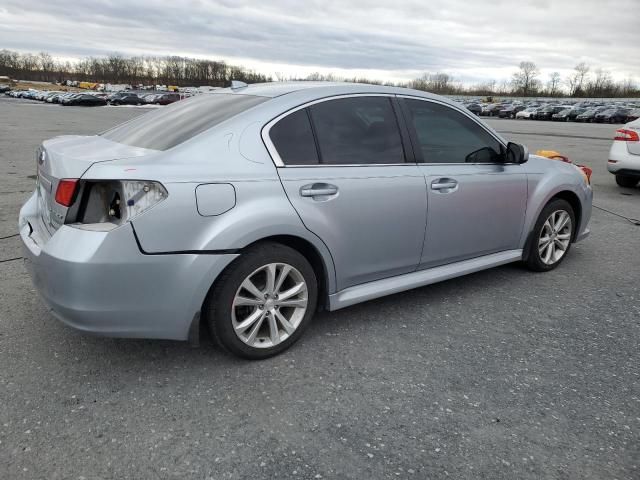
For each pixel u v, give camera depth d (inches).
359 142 132.8
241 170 113.0
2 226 230.2
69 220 104.2
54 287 102.6
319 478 86.1
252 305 117.8
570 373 120.2
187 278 106.6
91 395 106.8
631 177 371.6
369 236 132.8
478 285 174.2
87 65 5324.8
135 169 102.1
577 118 1909.4
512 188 165.8
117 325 104.2
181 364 119.6
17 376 112.6
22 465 86.8
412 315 149.3
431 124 148.5
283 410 103.7
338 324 142.3
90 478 84.7
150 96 2347.4
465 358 125.8
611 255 211.0
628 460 92.4
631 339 137.6
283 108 123.4
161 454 90.6
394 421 101.2
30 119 1087.6
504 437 97.3
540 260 183.6
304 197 120.0
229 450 92.1
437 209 145.3
